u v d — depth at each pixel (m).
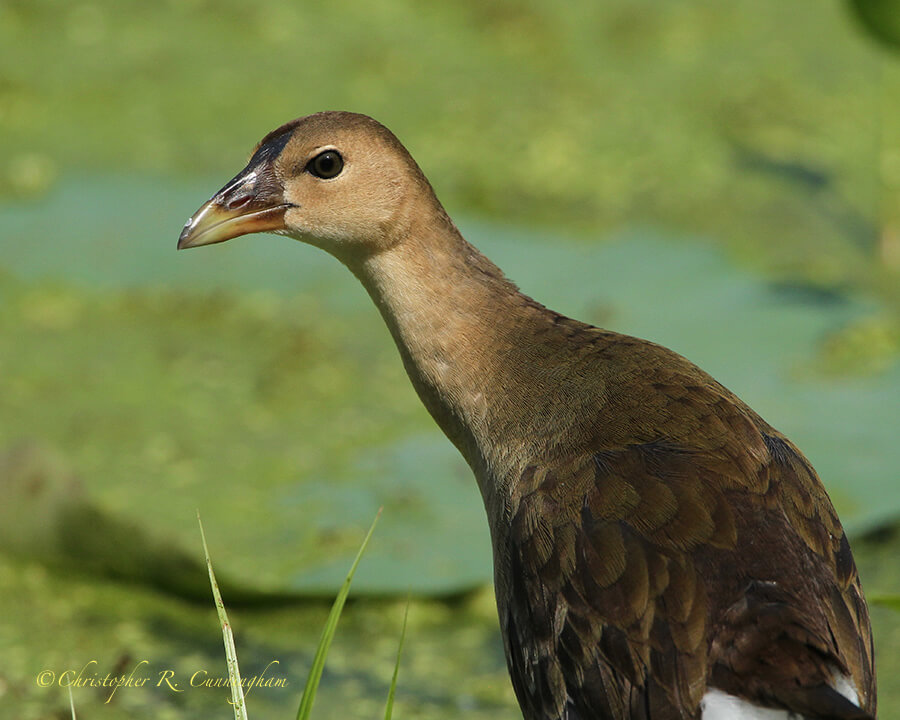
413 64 16.80
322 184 6.39
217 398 10.70
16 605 8.55
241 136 15.05
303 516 9.09
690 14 18.31
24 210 13.33
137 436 10.09
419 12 18.09
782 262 12.84
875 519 8.55
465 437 6.31
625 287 12.15
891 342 11.05
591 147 15.12
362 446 10.07
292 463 9.80
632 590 5.13
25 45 16.59
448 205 13.84
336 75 16.44
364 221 6.34
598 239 13.21
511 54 17.22
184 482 9.50
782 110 16.12
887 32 11.48
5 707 7.53
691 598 4.99
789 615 4.80
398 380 11.09
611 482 5.43
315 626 8.50
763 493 5.28
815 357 10.84
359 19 17.81
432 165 14.62
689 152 15.12
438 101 15.98
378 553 8.67
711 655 4.86
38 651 8.10
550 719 5.42
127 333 11.58
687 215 13.78
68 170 14.18
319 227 6.44
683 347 10.98
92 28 17.09
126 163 14.38
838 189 14.43
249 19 17.50
